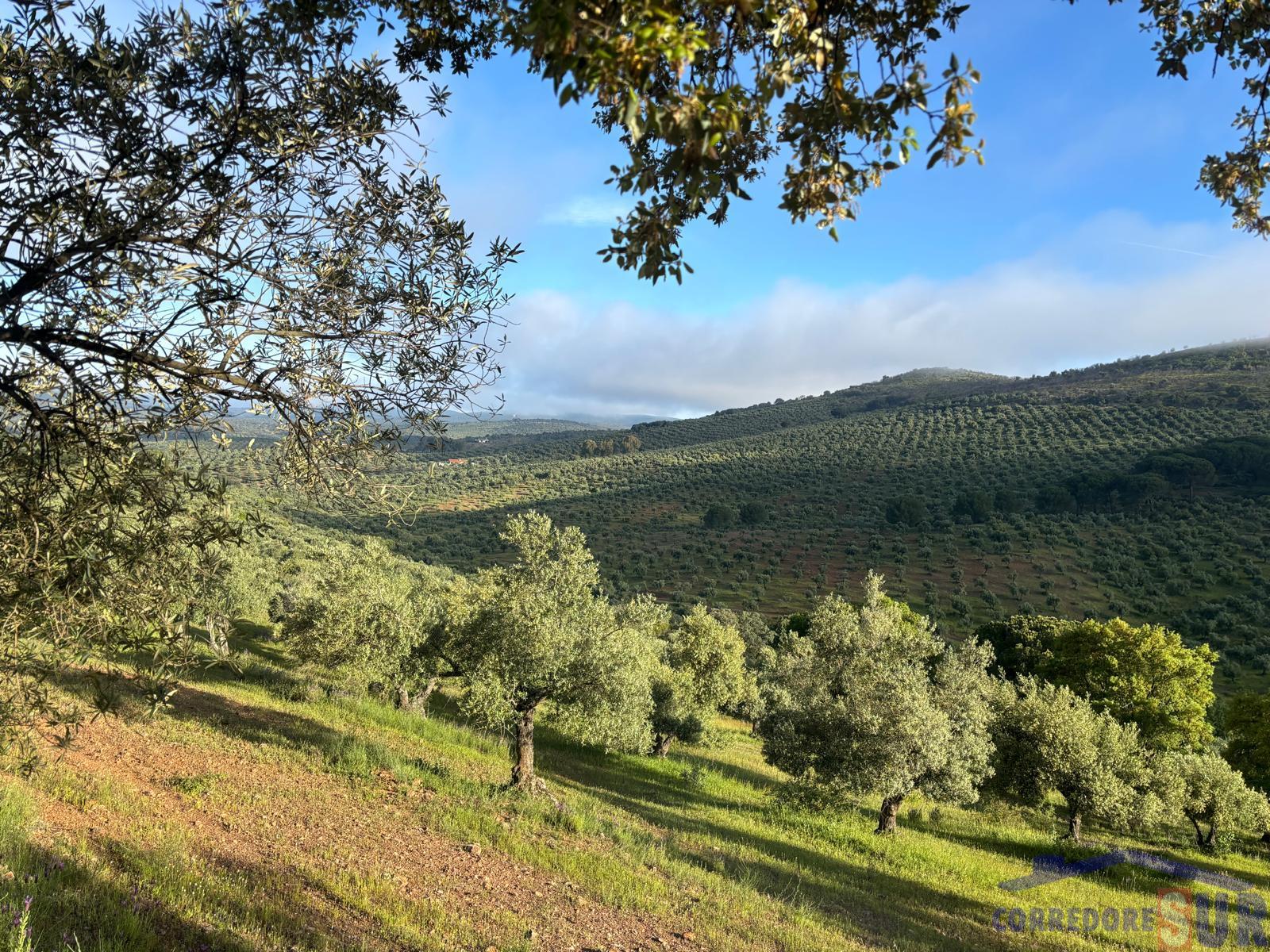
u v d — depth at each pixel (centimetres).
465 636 1441
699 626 2994
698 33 169
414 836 966
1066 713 1973
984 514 10719
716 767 2523
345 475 321
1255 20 311
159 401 288
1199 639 5956
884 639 1742
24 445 287
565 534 1471
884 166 226
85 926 474
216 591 351
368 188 310
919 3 245
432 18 344
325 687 1995
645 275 267
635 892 883
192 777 1001
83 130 250
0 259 244
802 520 11850
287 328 296
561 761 1992
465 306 337
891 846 1522
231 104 275
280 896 654
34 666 307
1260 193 362
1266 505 9312
